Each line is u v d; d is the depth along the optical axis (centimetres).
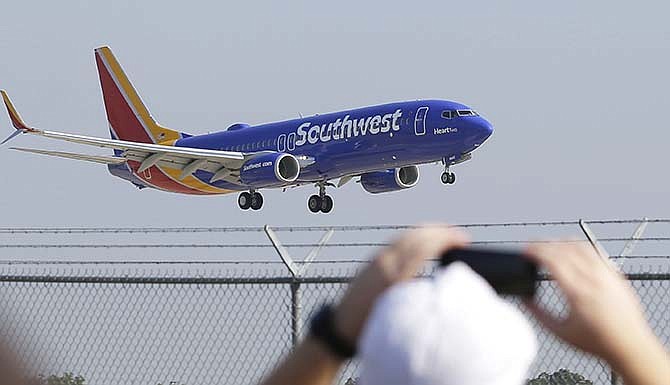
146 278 4178
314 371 927
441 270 870
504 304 841
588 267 866
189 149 18912
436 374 812
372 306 883
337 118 18125
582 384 3238
